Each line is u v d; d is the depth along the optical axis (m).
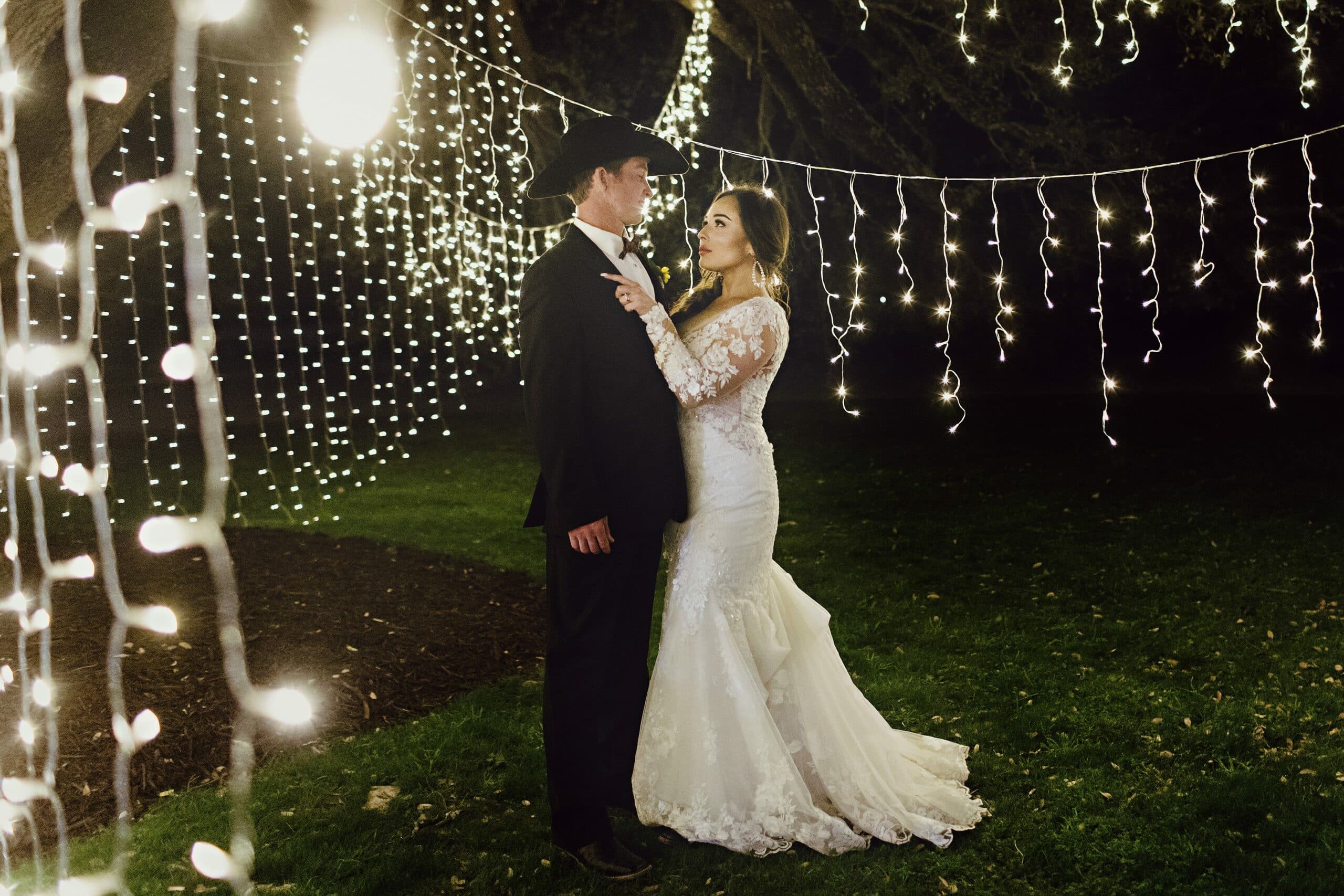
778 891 2.74
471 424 14.77
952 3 12.28
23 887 2.75
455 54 9.41
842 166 15.72
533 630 5.07
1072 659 4.60
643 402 2.86
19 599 1.80
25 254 1.53
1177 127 15.20
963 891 2.73
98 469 1.32
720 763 2.94
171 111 11.34
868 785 3.05
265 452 12.36
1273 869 2.74
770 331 2.91
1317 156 14.92
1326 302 18.52
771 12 11.44
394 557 6.37
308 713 1.15
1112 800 3.18
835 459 11.30
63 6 3.42
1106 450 11.09
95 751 3.49
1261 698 4.00
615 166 2.89
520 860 2.91
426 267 10.07
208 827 3.09
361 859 2.92
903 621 5.31
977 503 8.62
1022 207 16.52
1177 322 20.09
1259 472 9.43
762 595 3.05
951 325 19.59
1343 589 5.62
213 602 5.05
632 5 14.38
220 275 16.11
